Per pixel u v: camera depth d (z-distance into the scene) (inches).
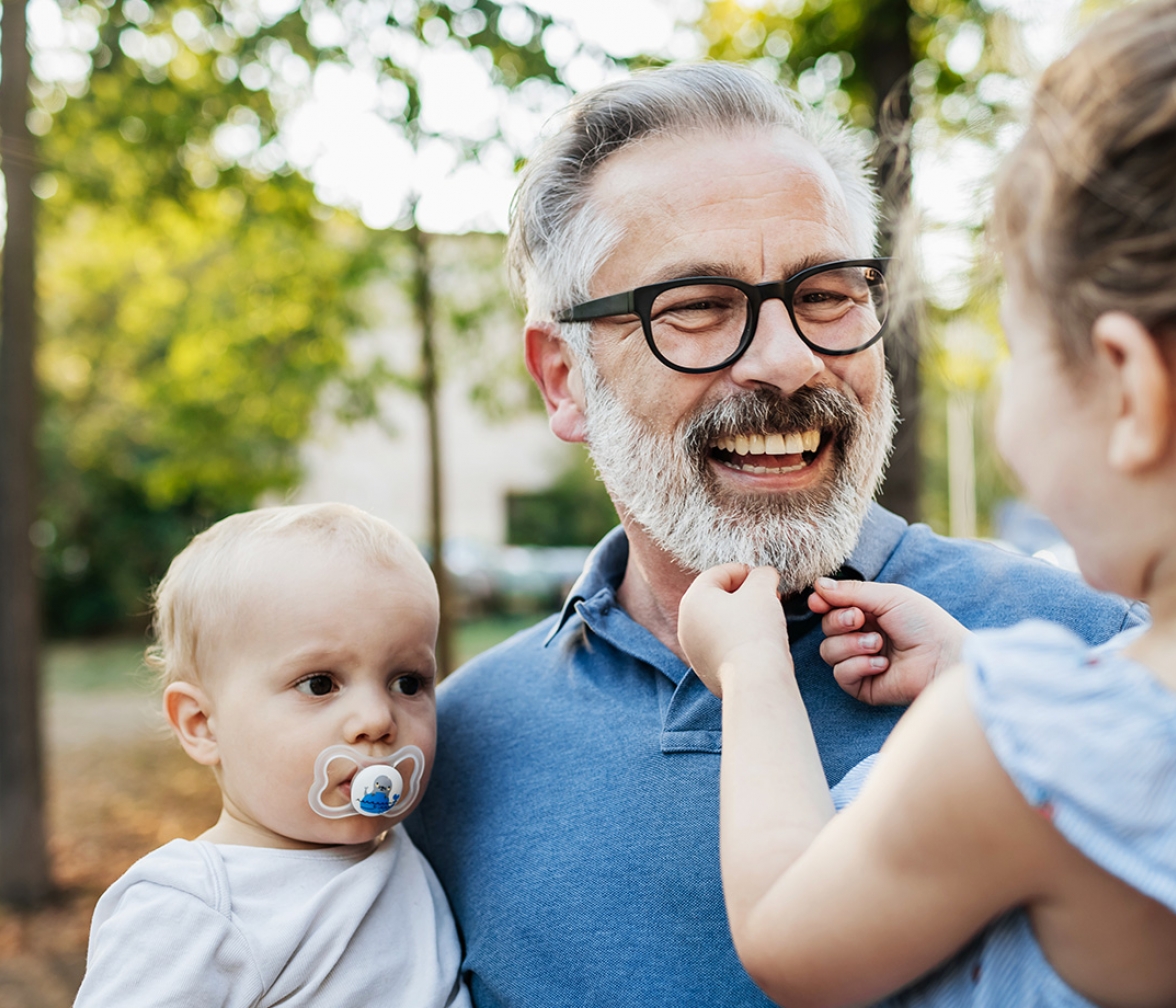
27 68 196.7
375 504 727.1
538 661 60.8
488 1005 51.5
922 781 26.9
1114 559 26.5
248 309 269.0
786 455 52.5
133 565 683.4
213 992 46.0
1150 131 24.8
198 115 216.8
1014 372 28.5
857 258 54.5
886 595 46.3
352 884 51.1
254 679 52.0
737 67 55.7
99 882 222.7
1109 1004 26.5
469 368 283.7
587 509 753.6
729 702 37.0
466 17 196.9
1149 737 24.1
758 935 30.1
